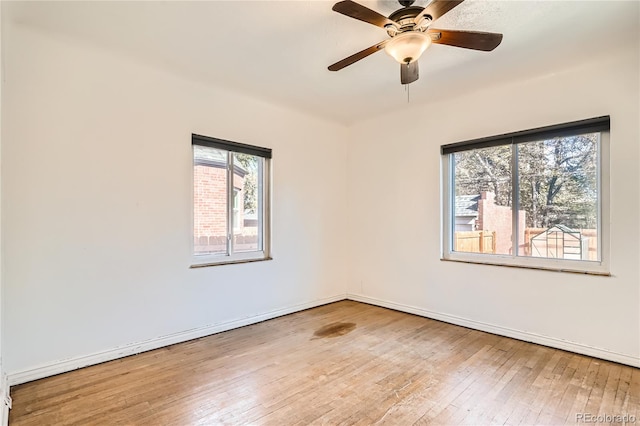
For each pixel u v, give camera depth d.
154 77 2.90
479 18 2.15
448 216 3.71
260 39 2.41
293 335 3.24
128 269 2.76
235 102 3.48
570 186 2.91
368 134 4.43
